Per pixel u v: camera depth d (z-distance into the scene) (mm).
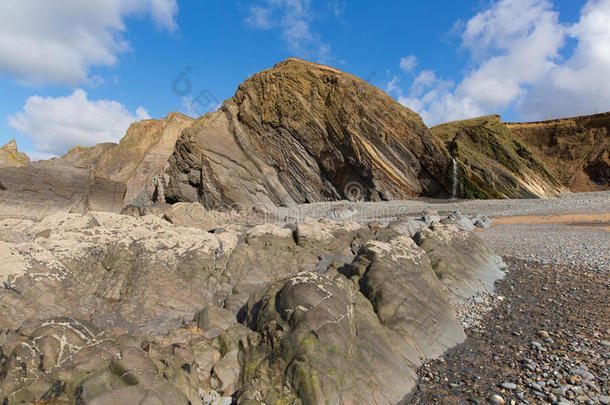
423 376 6945
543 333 8367
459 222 25469
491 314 10039
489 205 37812
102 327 7836
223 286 11008
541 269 14164
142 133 78875
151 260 9906
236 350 6965
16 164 48312
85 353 5625
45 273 8531
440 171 44656
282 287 7777
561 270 13695
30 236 11586
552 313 9703
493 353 7734
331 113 46906
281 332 6594
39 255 8930
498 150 47969
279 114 49344
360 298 8344
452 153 45281
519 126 73125
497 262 14758
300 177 49000
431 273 10047
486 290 12062
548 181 48562
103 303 8922
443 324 8461
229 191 46594
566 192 51906
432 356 7648
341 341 6379
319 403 5465
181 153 48906
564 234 20734
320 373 5750
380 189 45094
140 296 9047
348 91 46188
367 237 15133
